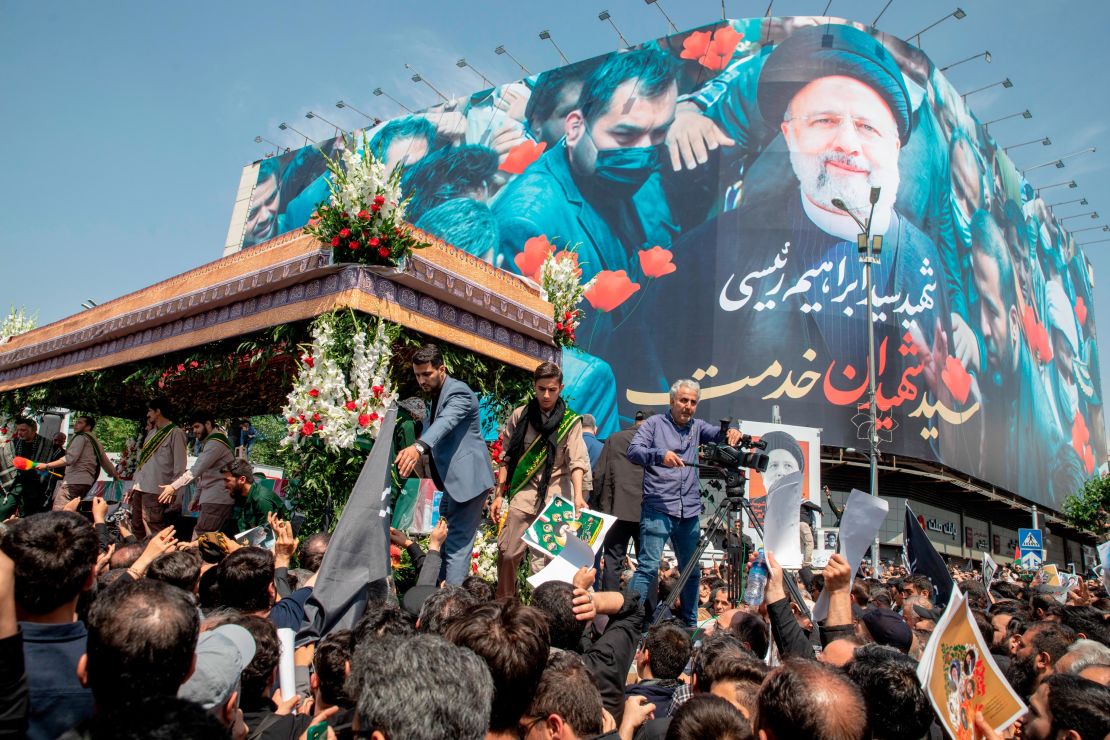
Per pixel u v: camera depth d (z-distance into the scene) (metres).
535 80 36.22
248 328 7.67
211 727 1.60
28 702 2.21
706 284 29.88
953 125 35.00
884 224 30.23
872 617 4.42
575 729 2.53
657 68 33.16
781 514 4.27
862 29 32.00
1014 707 3.12
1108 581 7.39
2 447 12.05
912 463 30.47
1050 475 40.41
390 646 2.15
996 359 35.69
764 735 2.23
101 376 10.41
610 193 32.62
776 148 30.56
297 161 45.88
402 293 7.27
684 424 6.36
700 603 9.65
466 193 36.44
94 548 2.58
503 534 6.49
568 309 9.55
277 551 5.13
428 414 5.62
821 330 28.88
